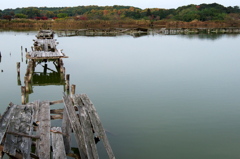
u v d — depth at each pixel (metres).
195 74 21.64
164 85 18.41
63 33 62.06
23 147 7.51
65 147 9.05
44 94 16.52
